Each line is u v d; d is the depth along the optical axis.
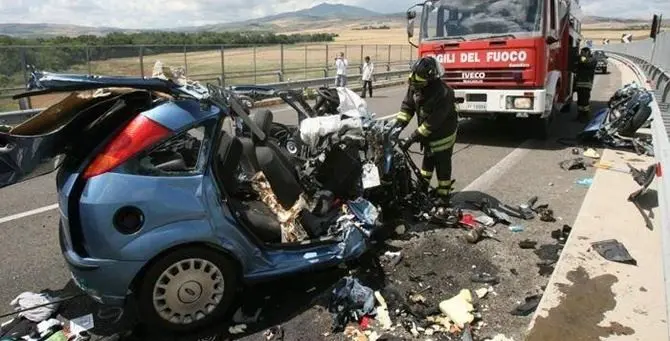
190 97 3.26
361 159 4.59
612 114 9.00
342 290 3.64
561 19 9.45
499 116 8.98
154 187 3.11
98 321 3.51
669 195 3.61
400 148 5.30
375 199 4.94
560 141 9.23
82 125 3.27
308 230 3.96
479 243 4.66
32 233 5.15
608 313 3.41
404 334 3.29
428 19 9.02
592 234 4.70
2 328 3.39
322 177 4.49
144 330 3.38
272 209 3.82
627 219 5.07
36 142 3.02
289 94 5.04
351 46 26.36
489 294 3.77
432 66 5.13
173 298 3.27
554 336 3.17
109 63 13.78
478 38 8.48
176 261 3.22
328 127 4.46
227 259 3.39
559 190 6.30
